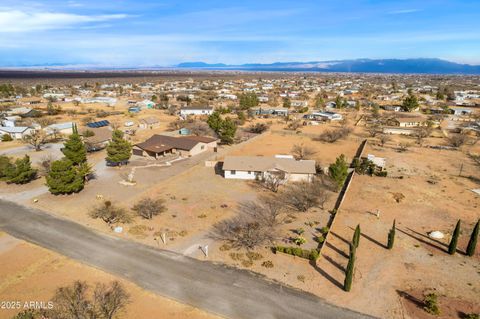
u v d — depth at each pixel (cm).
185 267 3161
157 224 4022
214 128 8900
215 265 3200
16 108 12794
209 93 19888
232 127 8169
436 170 6328
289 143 8562
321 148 8056
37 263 3203
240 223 4069
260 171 5556
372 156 6694
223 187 5309
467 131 9662
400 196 5003
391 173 6109
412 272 3167
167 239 3666
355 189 5303
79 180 4975
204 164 6519
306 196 4800
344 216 4350
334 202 4791
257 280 2984
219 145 8169
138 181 5531
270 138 9194
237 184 5441
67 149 5750
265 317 2545
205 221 4128
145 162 6625
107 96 19450
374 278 3058
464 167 6531
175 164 6525
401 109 14300
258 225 4031
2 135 8688
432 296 2723
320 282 2975
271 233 3853
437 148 8100
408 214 4434
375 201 4841
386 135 9338
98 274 3036
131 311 2567
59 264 3188
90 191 5066
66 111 13188
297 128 10431
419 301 2762
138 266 3166
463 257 3453
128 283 2911
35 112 11694
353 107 15112
